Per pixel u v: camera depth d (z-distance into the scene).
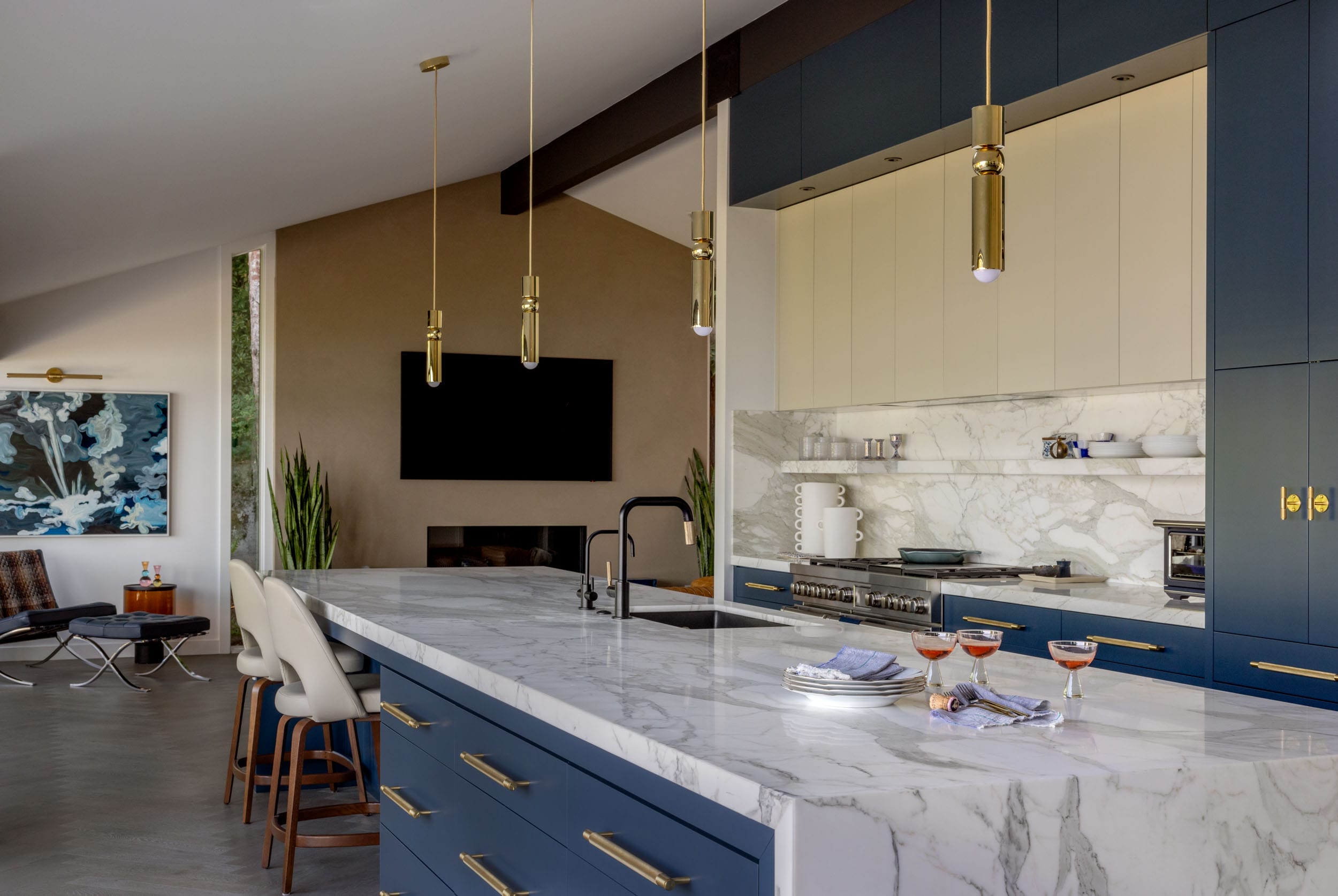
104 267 8.01
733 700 2.05
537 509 8.97
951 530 5.74
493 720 2.41
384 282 8.65
